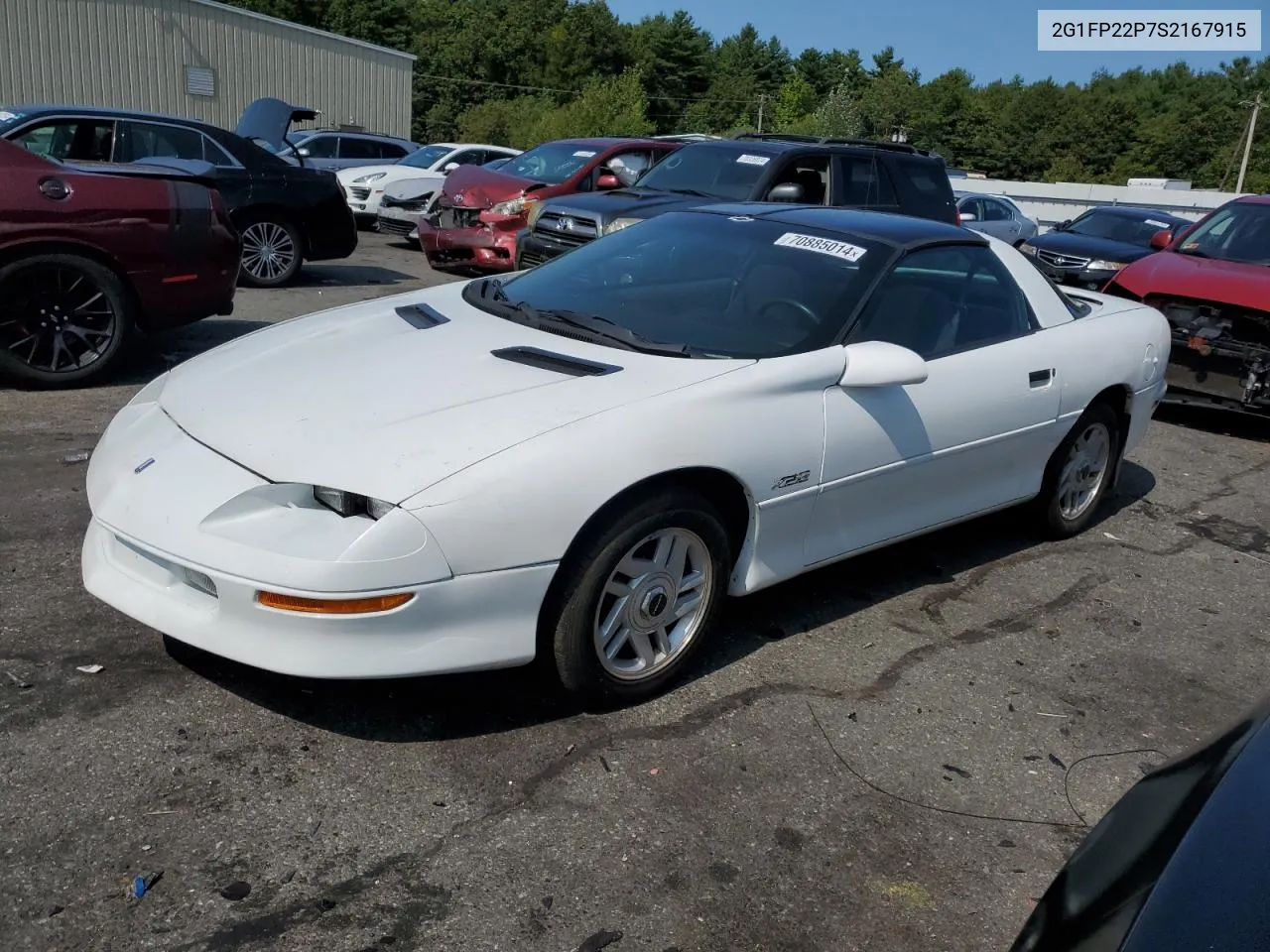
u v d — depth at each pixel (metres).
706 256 4.23
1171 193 36.22
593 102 66.06
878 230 4.32
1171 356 7.56
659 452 3.10
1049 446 4.71
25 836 2.53
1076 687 3.76
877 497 3.90
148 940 2.27
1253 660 4.11
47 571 3.84
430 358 3.47
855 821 2.87
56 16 23.92
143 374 6.73
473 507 2.80
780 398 3.47
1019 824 2.94
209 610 2.88
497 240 10.80
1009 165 96.31
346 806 2.73
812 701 3.46
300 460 2.88
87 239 6.05
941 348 4.16
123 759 2.84
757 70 113.38
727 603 4.12
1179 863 1.62
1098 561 4.99
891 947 2.44
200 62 26.33
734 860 2.67
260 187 10.21
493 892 2.49
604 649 3.19
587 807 2.81
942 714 3.47
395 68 30.39
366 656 2.78
